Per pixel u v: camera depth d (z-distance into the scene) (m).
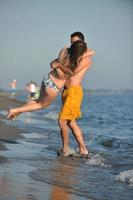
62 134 16.64
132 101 93.62
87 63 16.66
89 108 59.12
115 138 22.48
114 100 99.69
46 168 13.95
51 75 16.66
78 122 33.53
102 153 17.62
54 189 11.40
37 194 10.83
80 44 16.48
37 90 53.56
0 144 18.55
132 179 12.66
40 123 30.31
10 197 10.41
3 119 29.30
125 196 11.23
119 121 35.88
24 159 15.29
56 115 38.75
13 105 42.22
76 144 19.58
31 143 19.28
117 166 14.95
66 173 13.42
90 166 14.81
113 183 12.48
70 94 16.53
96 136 23.09
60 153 16.47
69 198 10.73
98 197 11.02
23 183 11.77
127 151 18.41
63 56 16.59
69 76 16.62
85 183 12.30
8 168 13.57
